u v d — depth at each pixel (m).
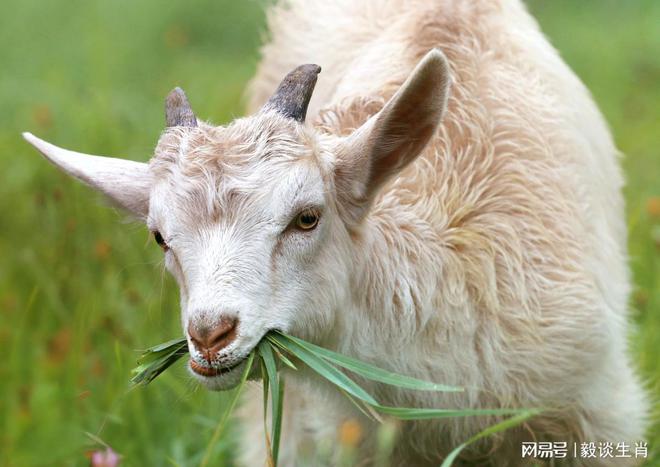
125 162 9.34
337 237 8.80
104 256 14.03
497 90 10.30
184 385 11.89
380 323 9.23
